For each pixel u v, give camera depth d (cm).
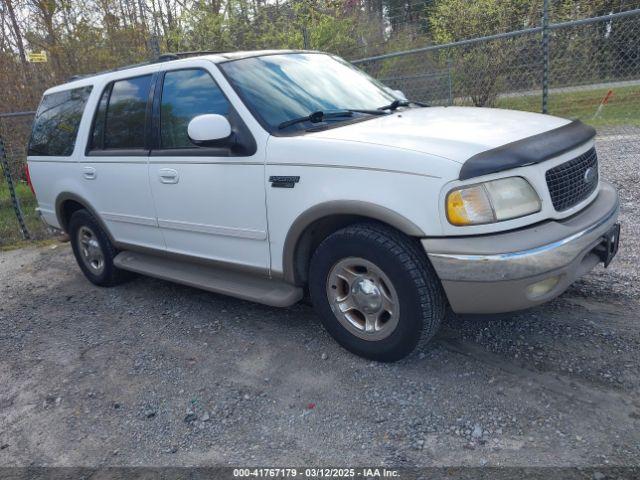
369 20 1391
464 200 279
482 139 300
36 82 1245
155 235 448
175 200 411
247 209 363
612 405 278
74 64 1291
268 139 346
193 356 383
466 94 1074
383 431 281
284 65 408
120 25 1329
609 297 387
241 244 378
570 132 326
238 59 397
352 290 331
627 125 1032
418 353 345
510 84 1042
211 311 455
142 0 1313
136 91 445
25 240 791
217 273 419
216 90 382
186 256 427
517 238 280
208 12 1190
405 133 318
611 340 334
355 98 405
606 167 779
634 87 1032
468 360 332
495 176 281
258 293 374
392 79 1078
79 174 502
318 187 321
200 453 283
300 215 331
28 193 1041
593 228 303
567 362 318
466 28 1223
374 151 303
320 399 314
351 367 340
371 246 308
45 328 468
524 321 367
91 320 472
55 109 548
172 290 520
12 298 557
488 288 281
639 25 950
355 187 307
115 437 306
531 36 1009
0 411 347
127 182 449
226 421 307
